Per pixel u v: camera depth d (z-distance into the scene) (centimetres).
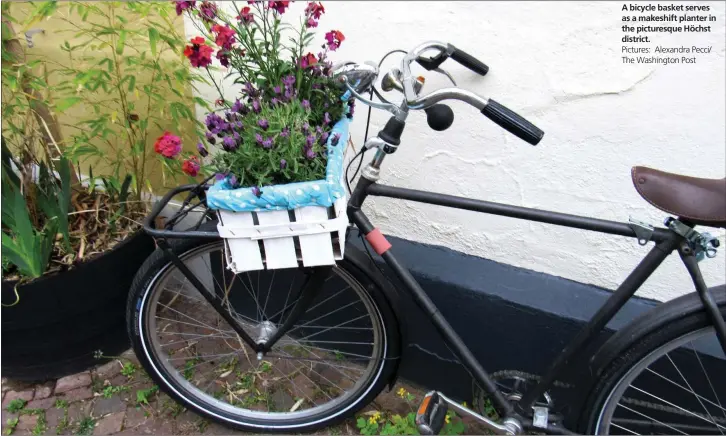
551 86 146
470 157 166
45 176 195
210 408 182
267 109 124
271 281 204
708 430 150
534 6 140
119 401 193
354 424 186
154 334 171
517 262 177
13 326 181
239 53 134
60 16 184
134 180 201
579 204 158
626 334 129
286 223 119
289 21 172
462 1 148
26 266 173
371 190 135
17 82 171
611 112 143
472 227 177
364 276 149
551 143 153
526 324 169
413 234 189
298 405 192
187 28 183
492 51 150
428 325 184
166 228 145
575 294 166
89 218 207
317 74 134
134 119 189
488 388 145
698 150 138
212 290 217
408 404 192
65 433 182
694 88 132
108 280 192
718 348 149
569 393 170
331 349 209
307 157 118
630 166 147
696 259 119
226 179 119
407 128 171
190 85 185
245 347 210
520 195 165
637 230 121
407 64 122
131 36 173
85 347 198
